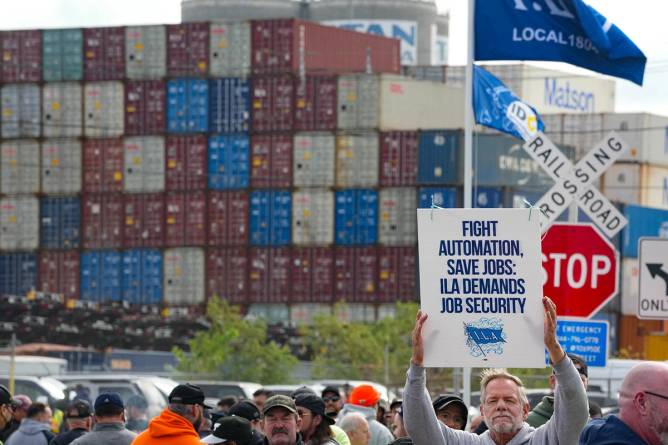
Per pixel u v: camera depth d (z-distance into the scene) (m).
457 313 18.58
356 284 150.12
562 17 36.88
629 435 14.09
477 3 37.25
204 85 153.88
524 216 18.58
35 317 153.00
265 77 152.38
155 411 64.06
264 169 152.12
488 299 18.58
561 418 17.78
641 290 30.47
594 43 36.59
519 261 18.58
